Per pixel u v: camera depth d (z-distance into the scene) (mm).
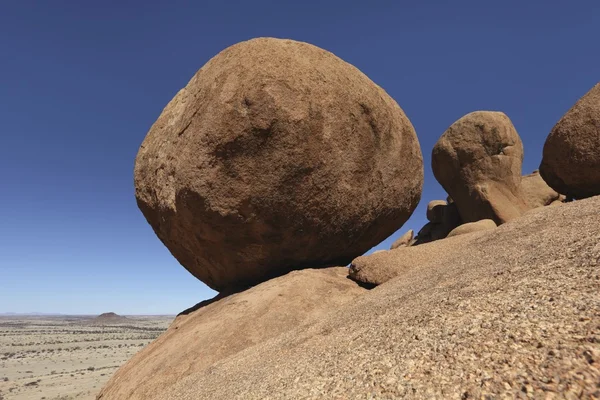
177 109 12734
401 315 5828
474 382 3119
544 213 9570
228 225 10961
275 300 9984
